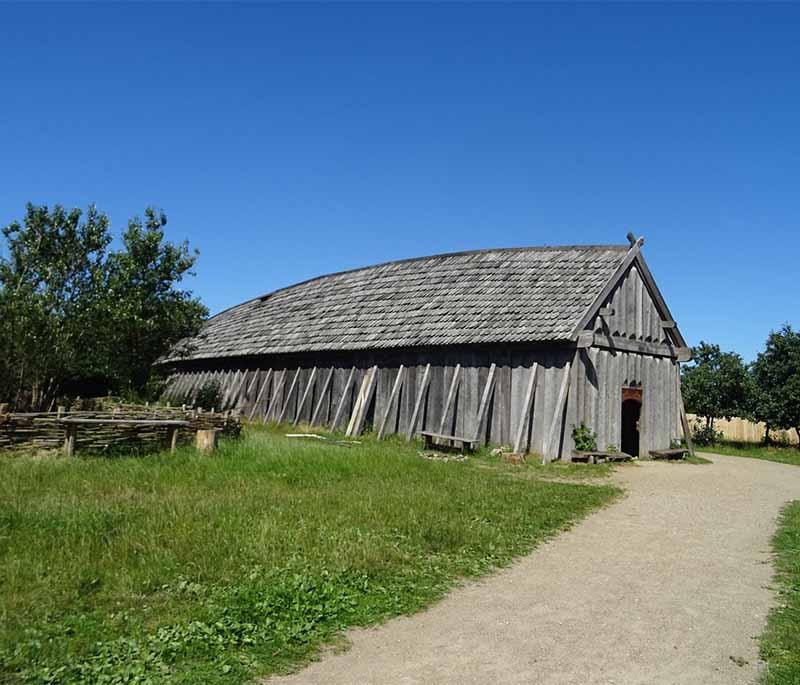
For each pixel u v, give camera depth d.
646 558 9.30
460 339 21.53
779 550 9.86
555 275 22.58
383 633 6.41
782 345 32.59
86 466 12.35
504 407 20.59
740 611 7.25
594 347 20.34
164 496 10.41
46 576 6.93
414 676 5.50
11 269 20.69
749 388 33.19
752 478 17.59
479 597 7.51
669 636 6.52
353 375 25.02
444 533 9.56
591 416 19.94
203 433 14.30
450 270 26.61
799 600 7.58
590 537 10.41
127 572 7.18
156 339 24.59
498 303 22.52
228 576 7.29
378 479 13.16
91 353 21.31
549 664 5.82
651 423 22.30
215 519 9.18
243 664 5.56
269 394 28.67
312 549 8.27
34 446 13.96
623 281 21.80
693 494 14.55
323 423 25.69
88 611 6.34
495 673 5.61
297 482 12.44
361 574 7.77
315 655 5.85
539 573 8.48
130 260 22.92
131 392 24.78
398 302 26.19
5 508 9.02
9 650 5.46
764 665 5.89
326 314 28.77
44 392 20.52
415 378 23.00
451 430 21.58
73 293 21.03
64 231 21.55
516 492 13.10
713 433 33.44
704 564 9.07
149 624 6.13
